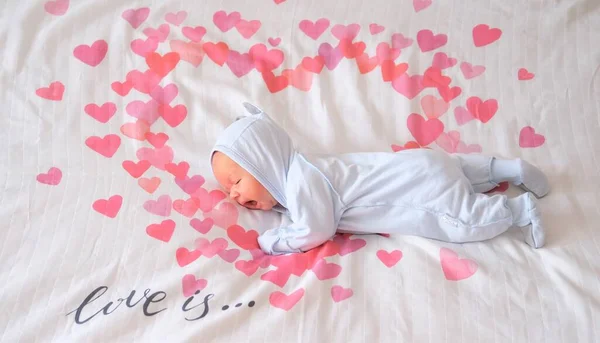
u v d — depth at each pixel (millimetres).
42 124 1548
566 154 1512
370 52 1756
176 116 1608
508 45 1751
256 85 1676
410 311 1176
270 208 1439
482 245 1313
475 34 1778
